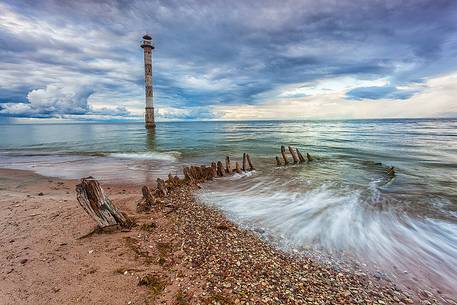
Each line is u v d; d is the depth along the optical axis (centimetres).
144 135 5712
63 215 705
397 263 551
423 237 686
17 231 604
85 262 479
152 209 816
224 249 566
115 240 573
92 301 376
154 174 1500
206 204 926
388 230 725
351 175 1441
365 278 486
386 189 1148
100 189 610
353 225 756
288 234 683
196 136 5103
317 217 815
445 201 982
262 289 419
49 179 1362
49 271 447
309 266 518
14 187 1148
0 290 396
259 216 816
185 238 614
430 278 497
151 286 416
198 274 457
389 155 2212
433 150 2502
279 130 7250
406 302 416
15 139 4844
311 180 1320
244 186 1206
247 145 3197
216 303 378
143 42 5391
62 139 4791
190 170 1309
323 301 397
